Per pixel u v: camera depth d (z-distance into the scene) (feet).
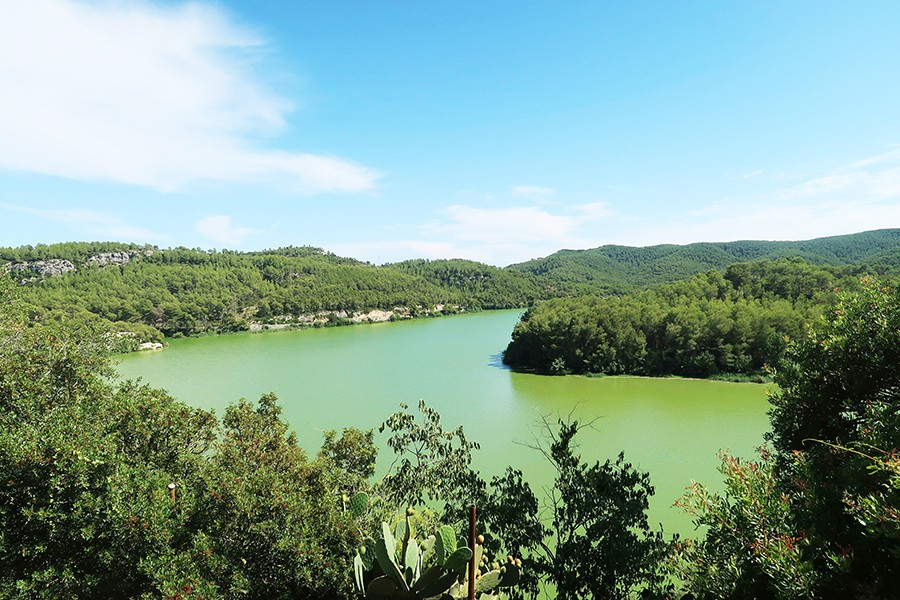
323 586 28.91
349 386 195.42
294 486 35.63
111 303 365.20
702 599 21.01
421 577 21.63
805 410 26.76
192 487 35.12
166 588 25.13
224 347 325.01
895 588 16.70
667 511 75.51
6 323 63.46
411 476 46.85
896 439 19.65
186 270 480.23
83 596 28.68
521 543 33.71
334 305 489.26
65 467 30.68
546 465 98.32
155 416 41.60
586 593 30.66
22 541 29.89
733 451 109.40
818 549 18.01
